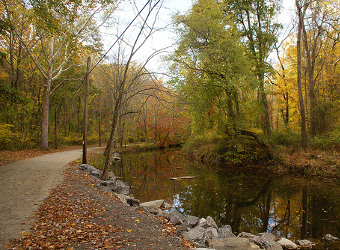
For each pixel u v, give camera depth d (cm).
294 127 2734
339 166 1493
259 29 2094
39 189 802
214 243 594
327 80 2350
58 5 1098
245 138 2141
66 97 3122
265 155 2039
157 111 3812
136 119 3462
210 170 1967
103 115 4412
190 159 2677
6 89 1463
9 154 1784
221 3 2062
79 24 1983
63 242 421
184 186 1432
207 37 1614
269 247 601
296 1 1816
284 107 2869
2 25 1492
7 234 441
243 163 2116
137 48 1105
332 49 2341
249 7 2034
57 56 2427
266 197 1193
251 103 2062
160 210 900
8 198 687
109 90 2714
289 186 1388
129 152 3506
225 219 917
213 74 1756
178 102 1278
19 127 2764
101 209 654
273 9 2080
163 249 446
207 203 1112
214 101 2005
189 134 3681
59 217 549
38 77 2783
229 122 2002
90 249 404
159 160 2669
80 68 2652
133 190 1327
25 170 1159
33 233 450
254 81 1812
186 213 972
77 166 1345
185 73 1581
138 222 602
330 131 1977
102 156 2089
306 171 1638
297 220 888
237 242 605
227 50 1725
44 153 2084
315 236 741
